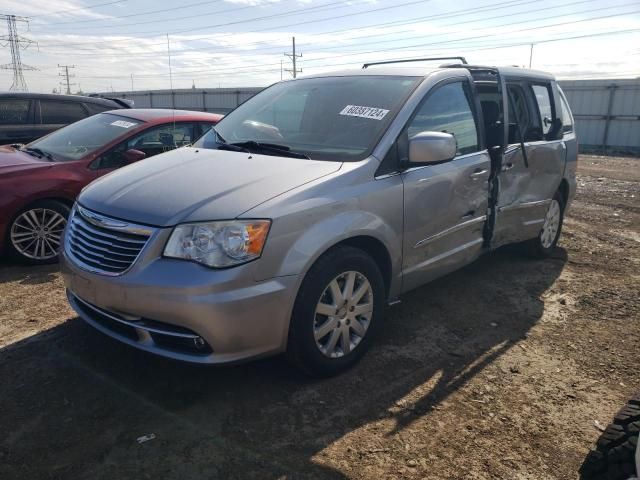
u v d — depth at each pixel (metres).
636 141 22.41
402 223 3.57
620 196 10.27
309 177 3.17
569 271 5.52
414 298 4.65
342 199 3.17
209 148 3.99
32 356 3.46
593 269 5.61
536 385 3.33
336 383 3.26
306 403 3.04
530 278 5.25
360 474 2.51
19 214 5.09
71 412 2.89
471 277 5.23
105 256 2.98
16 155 5.65
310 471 2.52
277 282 2.88
